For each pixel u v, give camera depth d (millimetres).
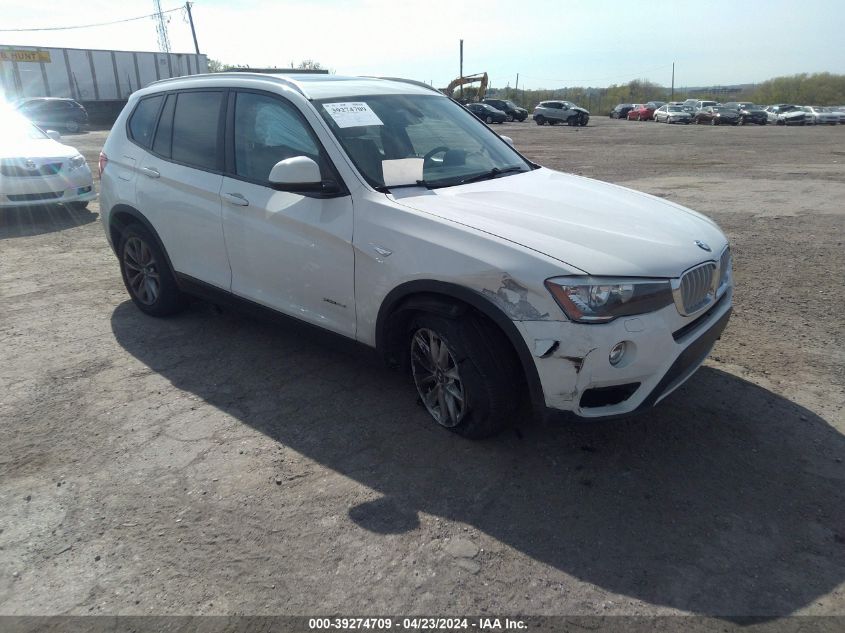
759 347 4547
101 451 3410
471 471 3193
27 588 2504
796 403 3777
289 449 3408
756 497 2969
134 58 40719
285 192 3811
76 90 38438
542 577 2521
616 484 3078
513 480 3119
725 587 2459
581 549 2664
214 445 3449
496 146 4562
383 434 3529
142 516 2900
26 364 4453
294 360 4477
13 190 8750
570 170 15102
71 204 10125
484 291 2988
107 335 4965
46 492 3078
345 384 4113
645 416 3656
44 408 3857
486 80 45375
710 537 2723
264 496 3023
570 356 2836
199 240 4500
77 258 7168
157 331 5035
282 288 4020
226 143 4305
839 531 2750
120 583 2520
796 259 6750
